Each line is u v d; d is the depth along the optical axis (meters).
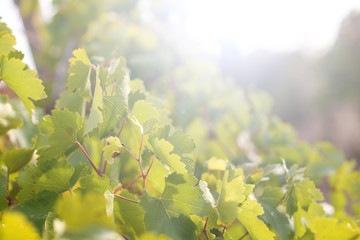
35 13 2.80
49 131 0.71
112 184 0.71
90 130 0.70
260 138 1.79
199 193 0.68
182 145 0.75
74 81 0.73
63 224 0.53
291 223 0.83
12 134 0.93
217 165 0.82
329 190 1.62
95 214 0.54
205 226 0.68
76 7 2.78
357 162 9.68
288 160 0.98
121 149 0.71
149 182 0.73
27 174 0.68
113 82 0.78
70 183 0.68
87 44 2.15
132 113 0.75
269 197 0.84
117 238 0.62
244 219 0.70
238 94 2.02
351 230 0.80
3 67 0.70
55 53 2.72
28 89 0.72
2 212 0.68
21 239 0.52
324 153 1.81
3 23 0.77
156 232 0.64
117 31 2.24
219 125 1.87
